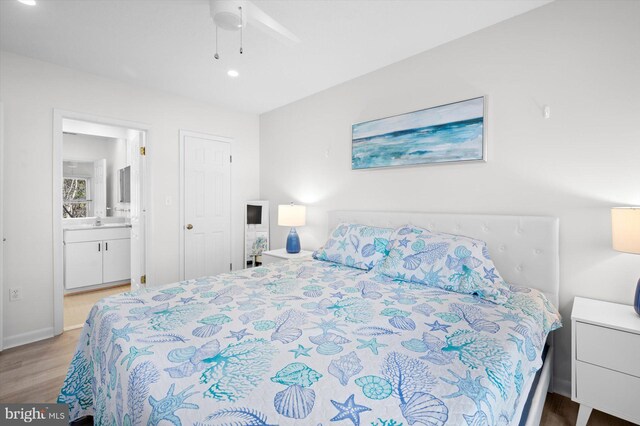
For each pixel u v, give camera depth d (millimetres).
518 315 1360
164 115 3295
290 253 3270
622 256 1664
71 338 2586
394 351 1005
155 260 3262
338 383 821
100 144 5070
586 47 1756
